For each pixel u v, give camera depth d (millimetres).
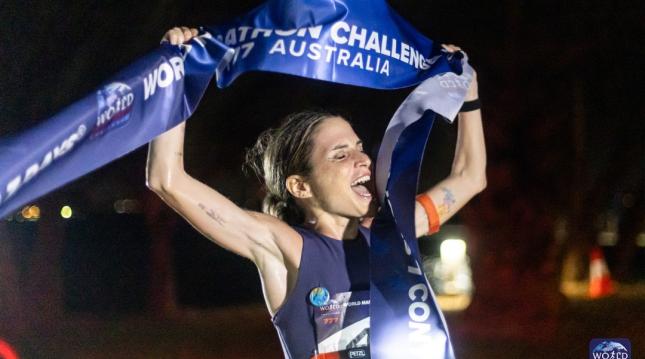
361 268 4211
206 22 21438
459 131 4953
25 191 2863
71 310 22797
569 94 20359
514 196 17969
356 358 4102
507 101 18516
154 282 22609
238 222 4133
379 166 4242
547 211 17953
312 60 4074
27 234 21406
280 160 4402
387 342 4059
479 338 16656
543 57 20031
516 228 17844
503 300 17734
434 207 4754
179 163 4023
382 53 4273
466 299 22422
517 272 17734
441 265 24984
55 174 2975
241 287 24562
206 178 24125
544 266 17703
